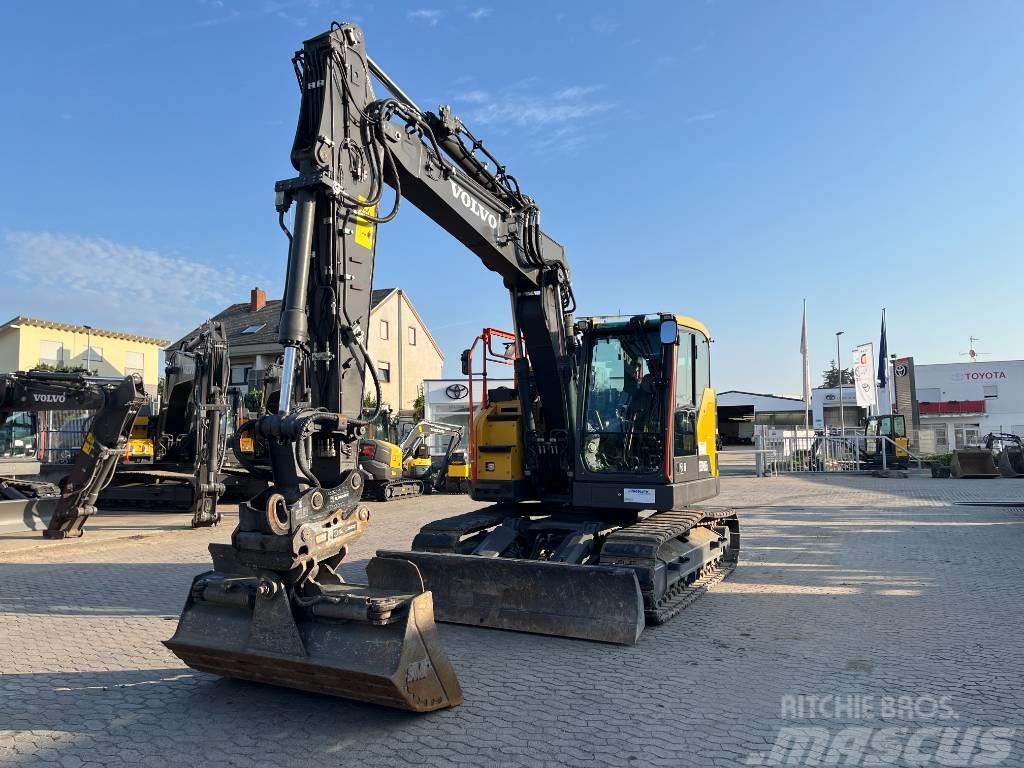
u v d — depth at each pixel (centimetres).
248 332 3597
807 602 768
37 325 3028
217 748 414
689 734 434
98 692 502
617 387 768
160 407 1642
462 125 678
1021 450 2652
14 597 797
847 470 2942
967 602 762
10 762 398
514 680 527
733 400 6594
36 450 1488
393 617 433
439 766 391
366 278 542
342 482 476
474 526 765
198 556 1058
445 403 3441
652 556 667
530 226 767
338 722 450
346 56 537
